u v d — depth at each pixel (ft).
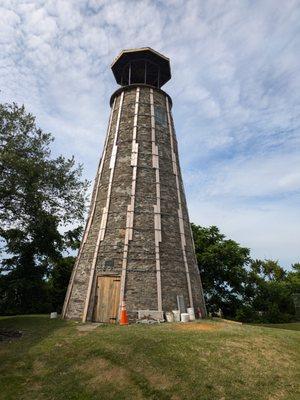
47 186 65.98
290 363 37.68
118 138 72.54
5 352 42.16
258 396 29.89
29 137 64.03
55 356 39.40
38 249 92.63
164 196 66.85
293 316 107.55
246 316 97.04
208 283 101.60
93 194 71.67
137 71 85.56
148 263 59.11
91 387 32.04
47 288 98.43
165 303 56.95
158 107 76.59
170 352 37.01
